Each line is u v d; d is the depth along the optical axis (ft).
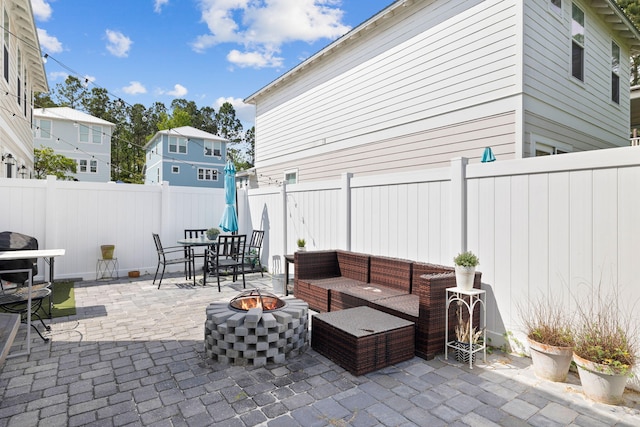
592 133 23.45
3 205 19.21
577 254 9.53
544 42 18.62
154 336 12.19
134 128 118.11
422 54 21.70
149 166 86.84
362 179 16.80
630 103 31.42
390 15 23.41
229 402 8.02
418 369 9.80
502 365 10.07
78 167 72.08
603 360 7.93
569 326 9.53
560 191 9.89
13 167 27.89
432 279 10.34
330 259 17.11
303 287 15.89
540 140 18.38
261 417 7.44
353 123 26.89
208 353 10.52
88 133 73.41
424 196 13.88
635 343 8.42
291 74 32.89
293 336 10.57
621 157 8.71
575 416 7.50
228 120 146.82
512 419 7.40
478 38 18.76
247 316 9.85
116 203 22.80
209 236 22.11
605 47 25.02
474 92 18.95
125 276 23.09
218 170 79.05
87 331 12.67
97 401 8.04
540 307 10.29
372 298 12.59
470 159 19.19
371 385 8.87
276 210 23.62
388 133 24.03
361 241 16.89
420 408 7.82
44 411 7.63
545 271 10.21
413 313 10.87
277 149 36.24
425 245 13.82
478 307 11.60
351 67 26.99
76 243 21.56
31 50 31.14
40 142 69.10
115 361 10.18
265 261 24.97
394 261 14.23
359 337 9.32
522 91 17.01
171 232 24.94
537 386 8.82
